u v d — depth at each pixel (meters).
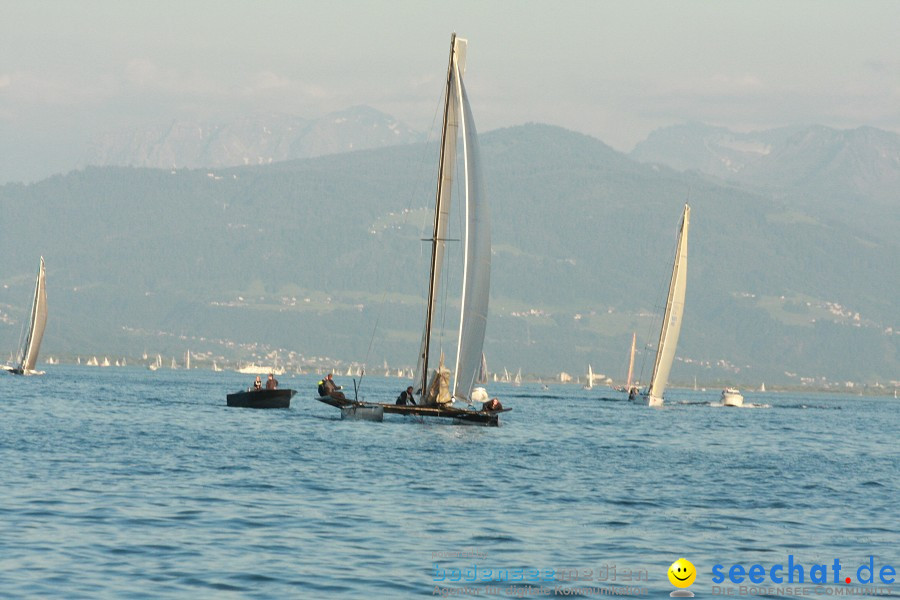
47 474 155.62
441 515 133.00
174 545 111.06
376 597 95.50
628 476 179.38
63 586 95.31
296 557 108.06
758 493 163.25
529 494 152.62
